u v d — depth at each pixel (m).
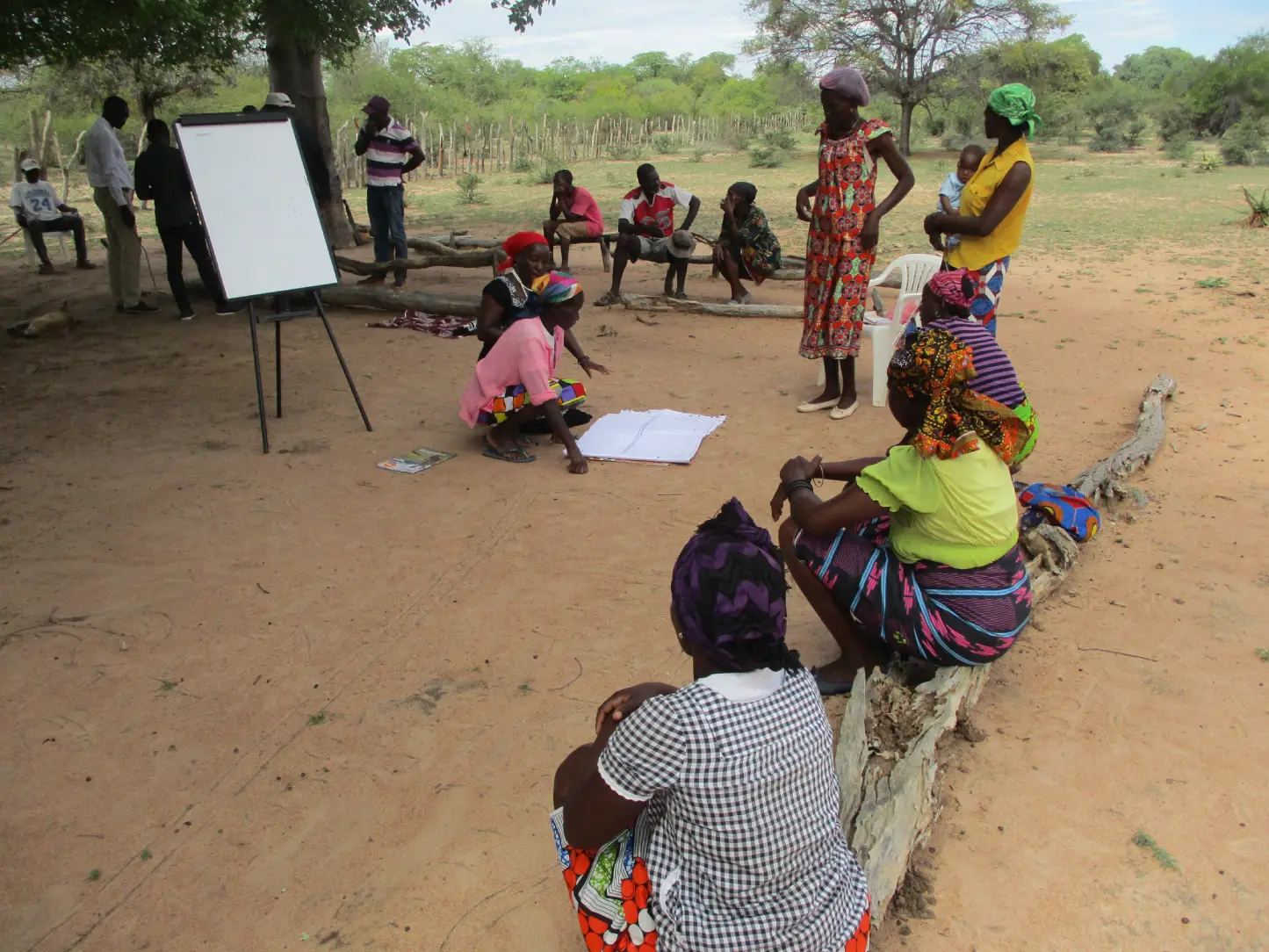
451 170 32.19
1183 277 11.70
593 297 10.98
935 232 5.59
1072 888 2.84
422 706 3.65
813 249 6.53
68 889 2.84
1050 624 4.18
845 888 2.06
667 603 4.36
